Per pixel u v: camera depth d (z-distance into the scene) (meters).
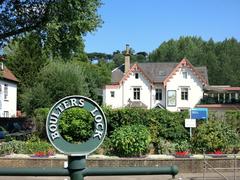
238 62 137.00
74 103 3.70
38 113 26.48
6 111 53.41
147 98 70.50
